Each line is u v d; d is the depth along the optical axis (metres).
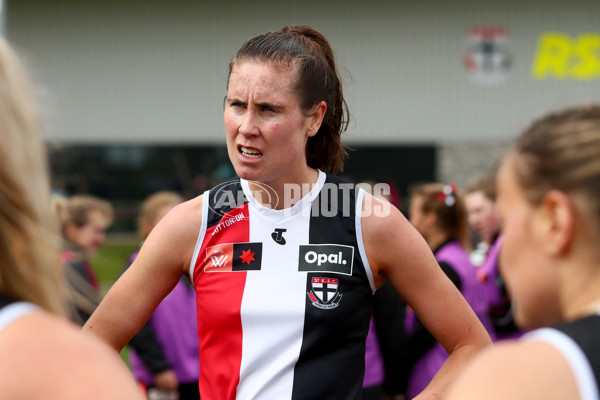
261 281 6.67
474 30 48.56
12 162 3.22
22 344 2.99
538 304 3.58
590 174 3.29
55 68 48.44
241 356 6.58
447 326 6.84
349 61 48.81
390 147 49.41
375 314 11.39
